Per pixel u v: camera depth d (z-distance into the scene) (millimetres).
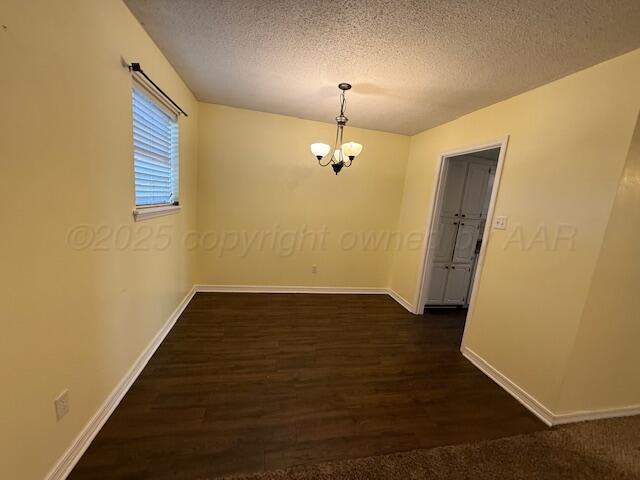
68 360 1206
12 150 883
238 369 2053
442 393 1970
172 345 2303
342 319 3086
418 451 1463
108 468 1251
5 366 914
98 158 1326
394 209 3893
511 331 2057
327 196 3641
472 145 2609
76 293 1234
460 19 1381
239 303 3256
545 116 1896
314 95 2594
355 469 1333
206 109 3131
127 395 1706
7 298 903
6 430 934
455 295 3715
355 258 3916
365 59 1858
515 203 2090
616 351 1733
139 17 1584
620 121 1480
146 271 1958
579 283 1629
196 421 1549
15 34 864
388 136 3684
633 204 1548
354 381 2029
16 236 920
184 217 2805
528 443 1568
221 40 1778
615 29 1319
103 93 1340
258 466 1316
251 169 3373
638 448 1571
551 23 1342
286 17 1494
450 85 2115
